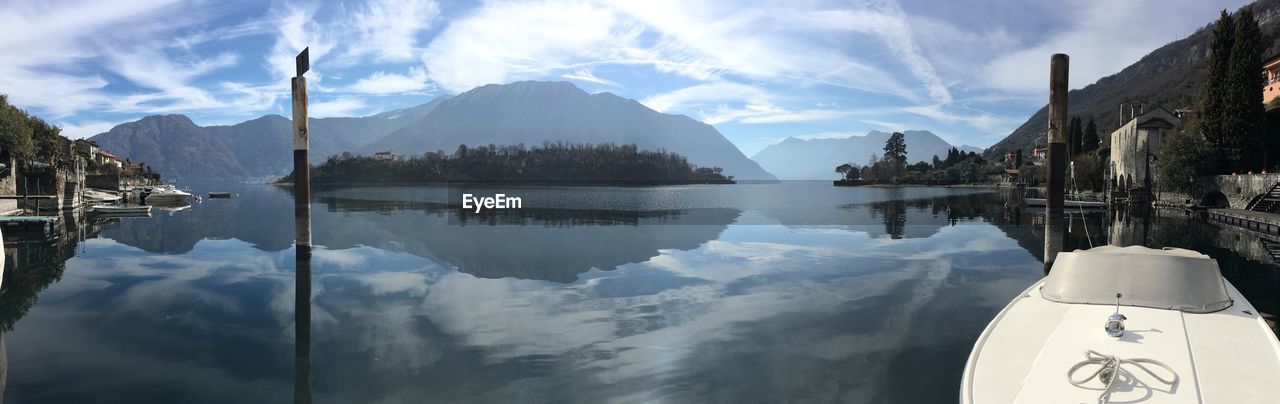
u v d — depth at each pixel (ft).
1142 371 18.86
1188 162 164.04
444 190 493.77
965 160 599.98
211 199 328.08
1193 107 249.55
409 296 49.80
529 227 133.08
